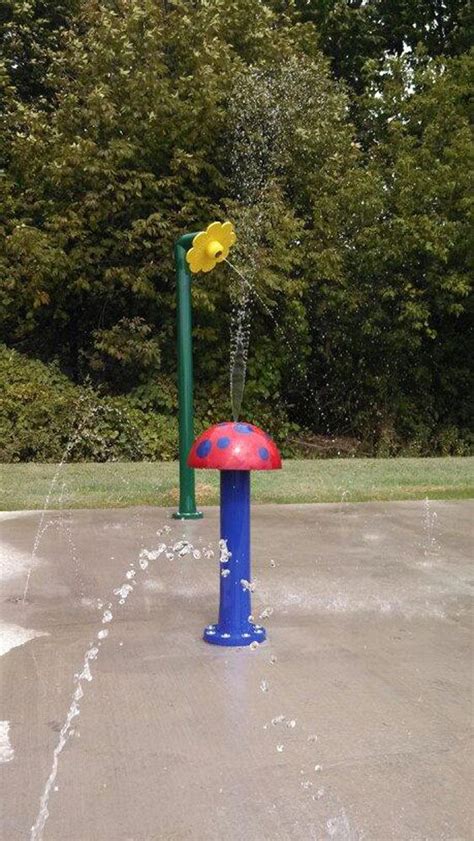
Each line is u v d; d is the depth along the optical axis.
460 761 2.61
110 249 12.79
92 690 3.15
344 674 3.33
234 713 2.95
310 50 14.79
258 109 12.81
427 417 14.89
